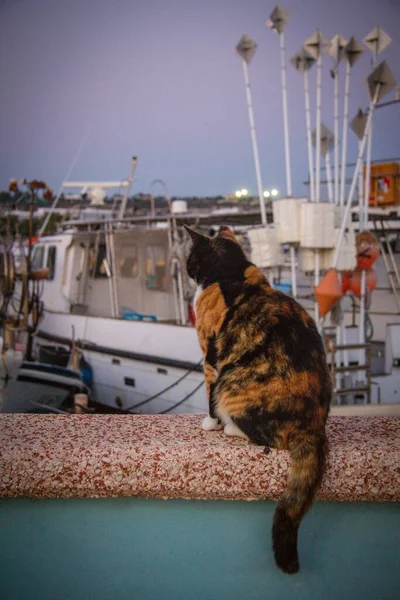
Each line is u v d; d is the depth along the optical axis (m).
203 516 2.21
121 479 2.21
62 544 2.14
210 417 2.57
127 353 8.78
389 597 1.99
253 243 6.77
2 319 9.67
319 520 2.24
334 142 7.12
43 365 8.33
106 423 2.67
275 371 2.28
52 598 2.01
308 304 9.59
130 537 2.15
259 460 2.20
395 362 7.62
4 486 2.21
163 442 2.31
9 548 2.13
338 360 7.52
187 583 2.04
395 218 9.48
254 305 2.50
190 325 8.09
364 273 7.55
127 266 10.31
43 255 11.15
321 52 6.74
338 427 2.66
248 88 7.10
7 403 8.04
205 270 2.94
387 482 2.24
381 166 9.23
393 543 2.16
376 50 6.71
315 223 6.41
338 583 2.03
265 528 2.17
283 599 2.01
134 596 2.01
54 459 2.20
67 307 10.56
